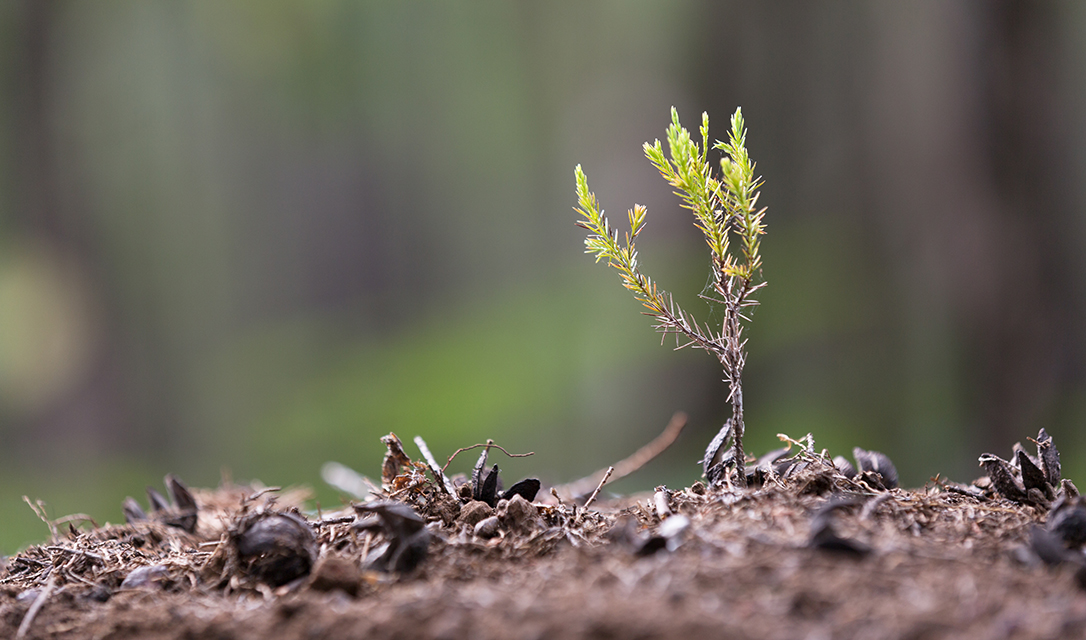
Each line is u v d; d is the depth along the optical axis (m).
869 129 11.23
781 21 11.56
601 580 1.59
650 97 13.33
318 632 1.52
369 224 25.41
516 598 1.55
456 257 25.27
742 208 2.13
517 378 14.27
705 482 2.41
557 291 17.80
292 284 24.83
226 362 19.00
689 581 1.55
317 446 13.76
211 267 21.58
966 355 8.08
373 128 24.17
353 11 20.30
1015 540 1.82
